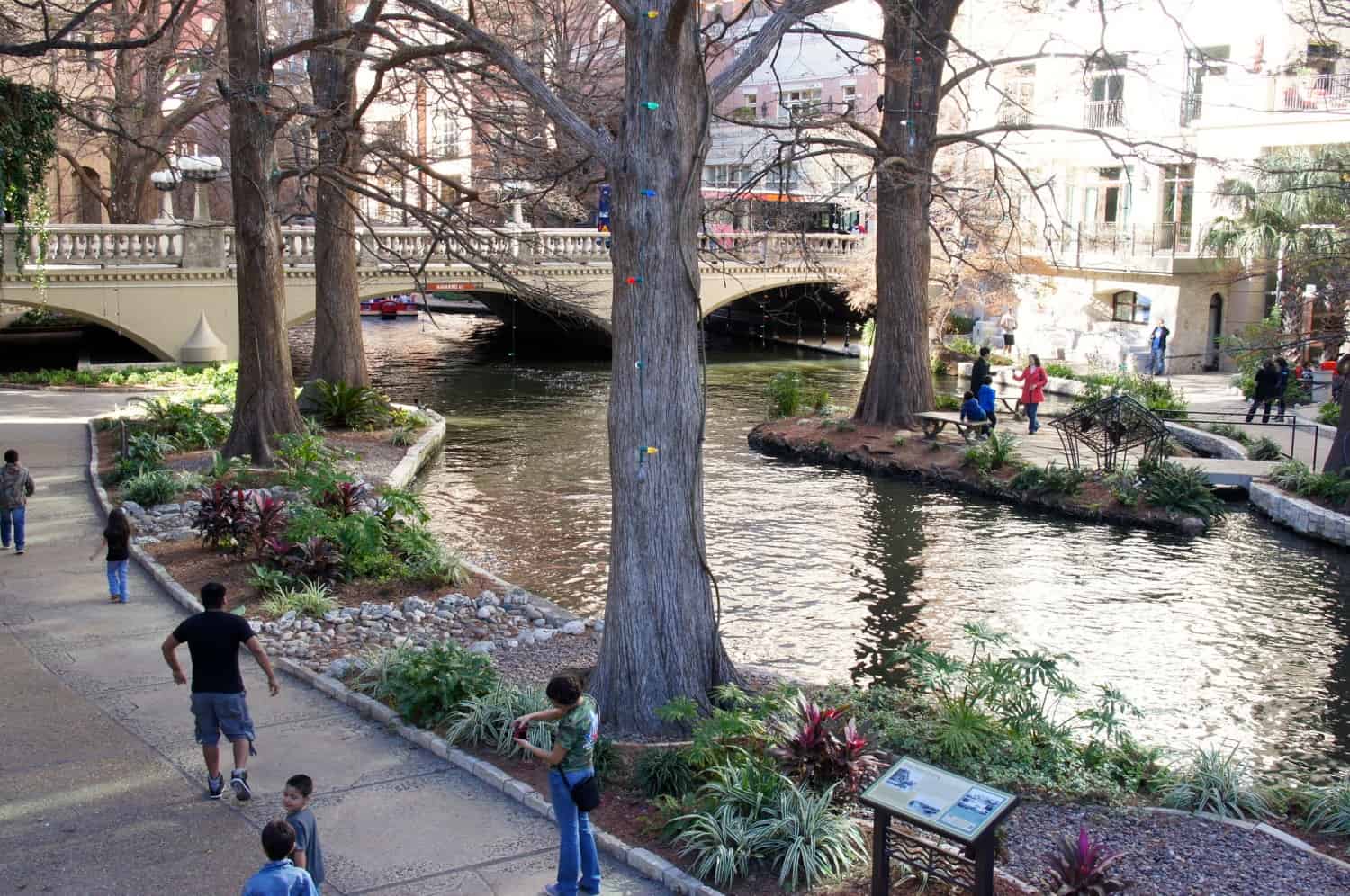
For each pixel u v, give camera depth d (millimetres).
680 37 9523
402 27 30391
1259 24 33406
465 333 52594
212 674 8219
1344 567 17391
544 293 20828
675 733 9750
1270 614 15148
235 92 19328
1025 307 40156
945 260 35719
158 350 32844
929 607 15383
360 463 21859
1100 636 14289
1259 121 33344
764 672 12094
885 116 25109
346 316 27328
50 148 15352
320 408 25641
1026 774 9406
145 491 18156
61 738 9438
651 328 9789
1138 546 18562
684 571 10023
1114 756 10070
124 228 31938
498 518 19703
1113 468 21891
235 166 20109
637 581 9961
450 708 9734
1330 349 32312
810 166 43438
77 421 25469
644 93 9586
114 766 8906
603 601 15289
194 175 28859
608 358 43812
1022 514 20766
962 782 6355
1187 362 36094
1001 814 6055
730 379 37938
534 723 9250
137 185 35156
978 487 22203
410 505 16156
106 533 13180
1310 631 14531
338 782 8711
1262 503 20656
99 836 7766
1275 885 7539
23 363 35156
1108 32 37312
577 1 31578
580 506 20578
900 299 26328
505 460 24703
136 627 12422
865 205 37906
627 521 9969
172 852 7555
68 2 24844
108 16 25953
